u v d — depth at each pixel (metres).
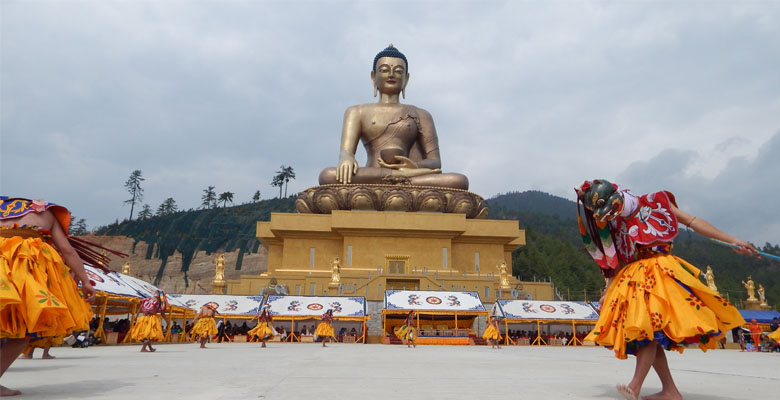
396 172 42.22
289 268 40.72
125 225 130.75
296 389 5.00
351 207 41.22
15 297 4.11
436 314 30.17
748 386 5.90
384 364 9.18
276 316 28.88
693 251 173.12
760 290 42.72
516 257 93.44
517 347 25.31
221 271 37.06
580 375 7.11
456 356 13.20
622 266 4.92
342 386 5.30
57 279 4.62
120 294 20.25
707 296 4.30
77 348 17.02
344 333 30.89
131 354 13.26
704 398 4.72
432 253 40.38
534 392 4.95
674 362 12.63
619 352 4.42
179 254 115.00
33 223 4.62
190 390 4.89
